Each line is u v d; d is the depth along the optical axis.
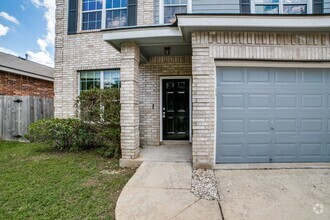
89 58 7.11
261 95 4.45
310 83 4.44
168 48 5.38
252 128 4.46
